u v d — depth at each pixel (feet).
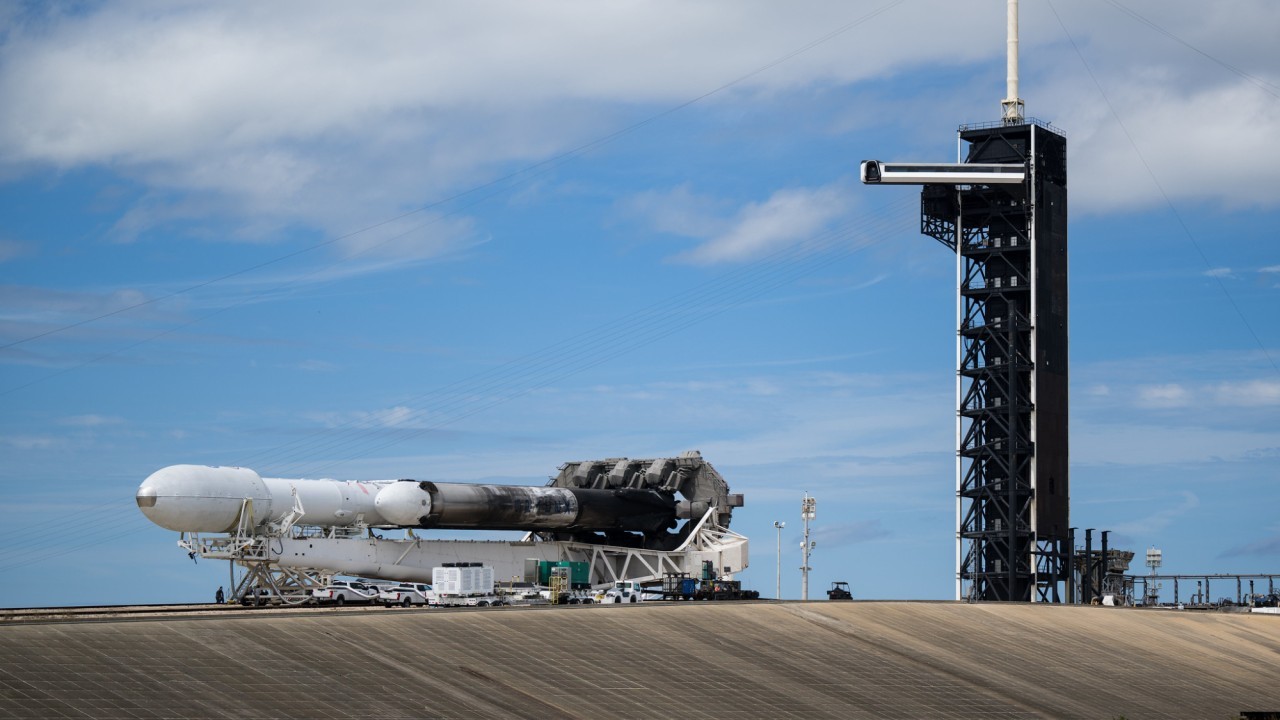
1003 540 475.72
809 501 485.56
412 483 385.91
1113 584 503.20
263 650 217.97
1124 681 300.81
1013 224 485.15
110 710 184.03
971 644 311.88
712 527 476.54
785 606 320.91
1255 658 351.25
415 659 228.02
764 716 230.07
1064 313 488.02
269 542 342.85
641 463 477.36
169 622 224.74
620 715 218.59
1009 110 498.69
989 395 483.92
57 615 274.57
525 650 244.83
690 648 264.72
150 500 324.60
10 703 179.93
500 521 414.00
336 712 197.77
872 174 474.49
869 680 264.31
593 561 449.89
